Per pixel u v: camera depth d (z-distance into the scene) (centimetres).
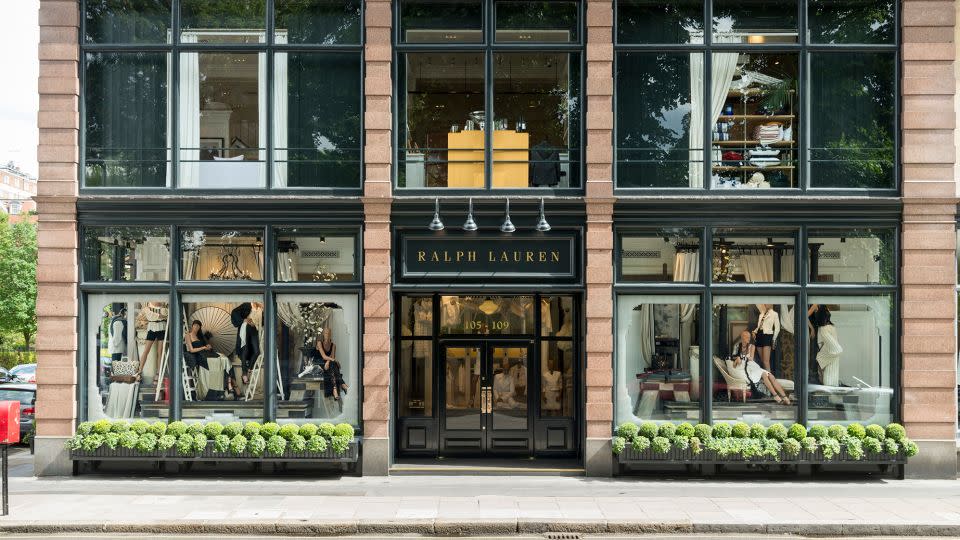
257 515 1073
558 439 1466
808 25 1380
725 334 1357
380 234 1337
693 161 1372
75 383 1333
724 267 1360
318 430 1311
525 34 1385
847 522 1038
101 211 1337
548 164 1383
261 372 1351
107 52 1369
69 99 1345
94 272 1359
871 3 1377
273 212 1344
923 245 1324
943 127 1331
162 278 1356
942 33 1339
